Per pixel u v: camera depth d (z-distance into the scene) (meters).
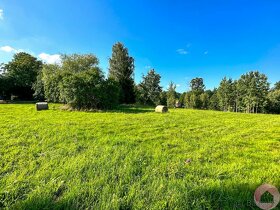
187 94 70.31
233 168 4.64
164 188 3.64
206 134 8.47
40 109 18.36
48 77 32.53
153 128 9.41
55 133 7.81
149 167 4.56
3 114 14.16
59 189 3.60
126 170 4.32
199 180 3.99
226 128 10.10
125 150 5.75
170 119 12.98
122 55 39.97
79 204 3.17
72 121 11.04
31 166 4.52
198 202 3.22
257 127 10.69
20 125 9.45
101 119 12.14
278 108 51.34
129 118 12.95
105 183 3.77
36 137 7.20
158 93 54.19
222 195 3.44
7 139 6.84
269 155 5.82
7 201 3.25
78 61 40.44
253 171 4.48
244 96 53.19
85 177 4.04
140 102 46.41
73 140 6.81
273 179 4.08
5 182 3.79
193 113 18.84
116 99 21.34
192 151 5.98
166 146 6.40
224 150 6.17
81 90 18.61
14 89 43.56
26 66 45.03
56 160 4.89
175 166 4.64
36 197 3.28
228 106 57.97
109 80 20.75
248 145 6.89
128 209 3.12
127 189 3.63
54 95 30.41
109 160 4.89
